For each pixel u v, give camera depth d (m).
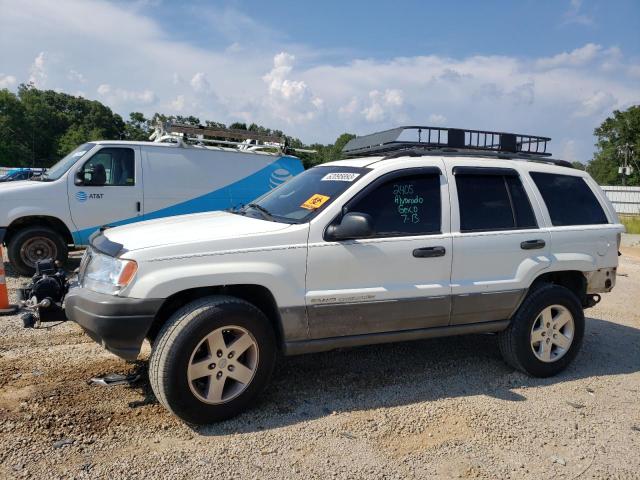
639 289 9.45
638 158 71.94
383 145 5.24
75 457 3.26
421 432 3.81
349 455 3.45
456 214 4.52
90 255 4.02
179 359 3.53
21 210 8.23
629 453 3.65
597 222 5.29
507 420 4.04
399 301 4.27
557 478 3.33
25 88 78.81
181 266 3.66
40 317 4.26
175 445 3.46
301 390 4.39
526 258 4.78
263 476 3.17
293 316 3.96
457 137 5.21
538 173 5.11
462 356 5.39
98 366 4.66
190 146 9.62
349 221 3.92
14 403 3.88
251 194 10.13
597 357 5.65
